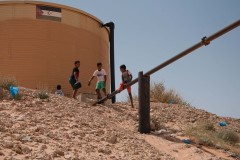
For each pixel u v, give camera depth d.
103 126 9.48
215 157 8.93
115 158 6.78
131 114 12.54
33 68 19.50
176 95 16.95
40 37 19.88
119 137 8.81
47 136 7.20
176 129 11.37
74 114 9.98
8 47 19.50
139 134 10.02
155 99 16.59
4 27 19.64
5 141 6.07
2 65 19.39
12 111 8.92
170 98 16.75
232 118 15.24
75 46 20.83
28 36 19.72
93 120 9.92
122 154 7.24
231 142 11.32
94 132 8.48
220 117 14.80
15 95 10.45
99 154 6.83
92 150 6.98
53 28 20.23
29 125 7.77
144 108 10.45
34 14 19.98
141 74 10.61
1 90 10.56
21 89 11.72
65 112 9.91
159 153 8.26
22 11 19.88
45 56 19.81
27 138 6.59
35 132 7.27
